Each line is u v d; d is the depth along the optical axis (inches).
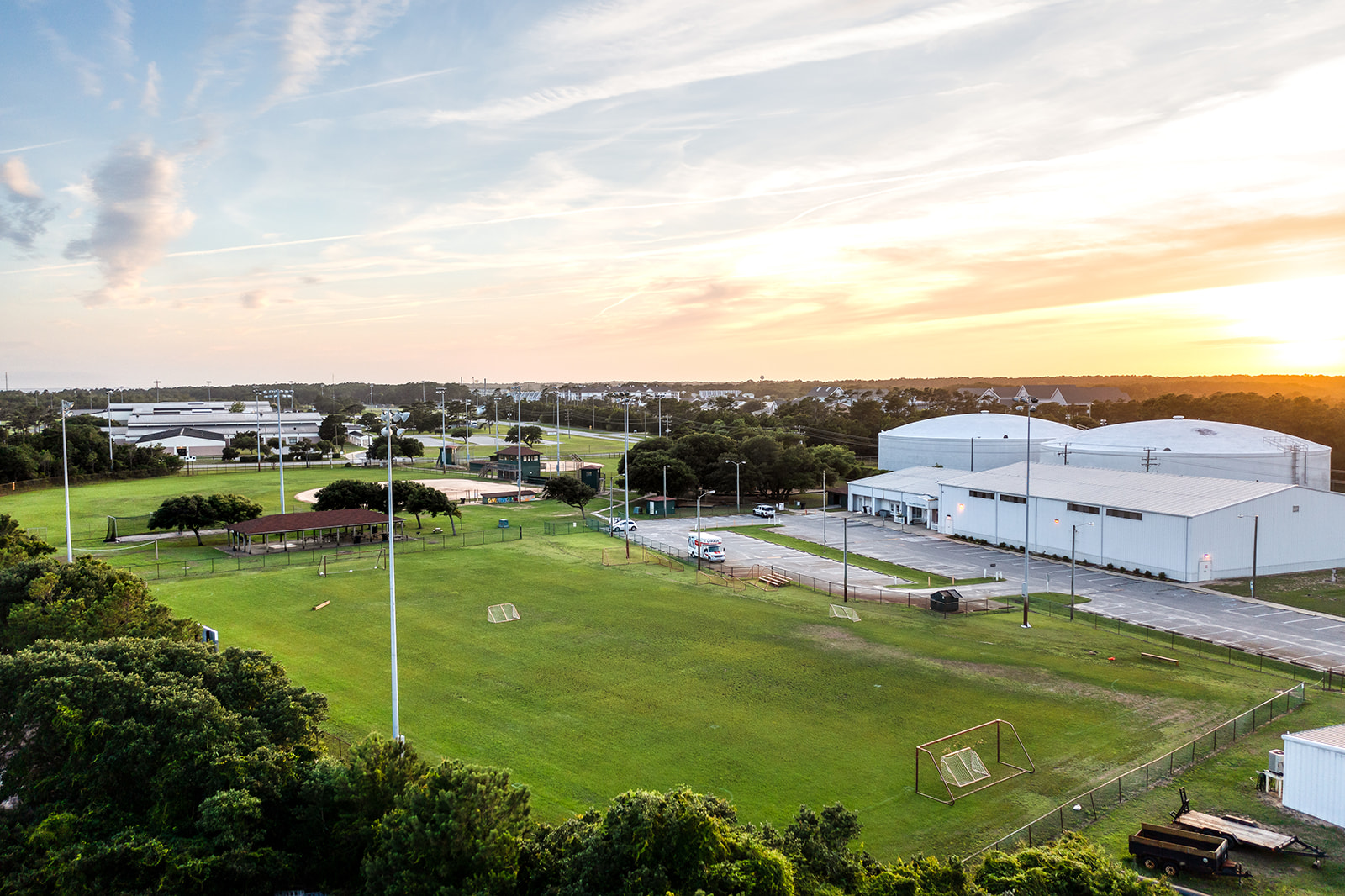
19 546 2279.8
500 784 892.6
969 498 3917.3
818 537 3946.9
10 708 1040.2
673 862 803.4
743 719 1596.9
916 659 1994.3
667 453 5098.4
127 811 954.7
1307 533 3144.7
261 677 1187.3
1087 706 1688.0
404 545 3516.2
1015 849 1131.9
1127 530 3149.6
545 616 2342.5
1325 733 1266.0
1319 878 1070.4
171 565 2989.7
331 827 967.0
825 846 903.1
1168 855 1087.0
